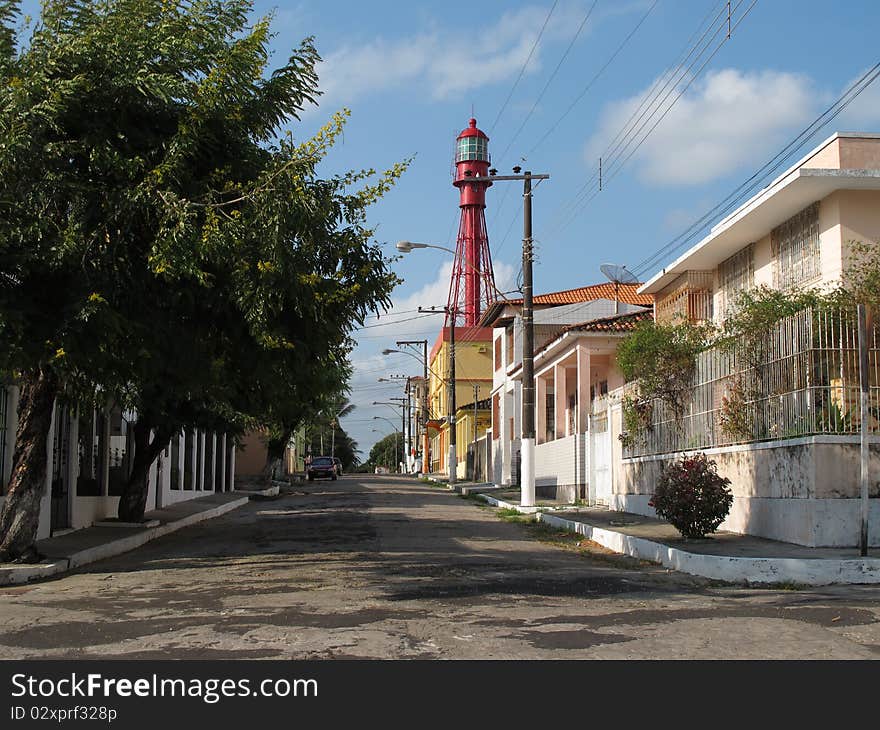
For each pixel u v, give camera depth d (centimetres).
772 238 1850
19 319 1062
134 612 930
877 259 1494
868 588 1113
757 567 1161
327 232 1234
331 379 2441
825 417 1324
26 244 1110
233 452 3853
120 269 1155
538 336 3622
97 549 1502
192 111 1166
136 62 1151
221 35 1221
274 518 2417
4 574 1180
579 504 2539
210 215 1105
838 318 1341
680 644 752
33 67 1122
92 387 1389
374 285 1262
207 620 873
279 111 1271
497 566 1331
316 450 10769
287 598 1011
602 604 967
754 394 1520
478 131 5922
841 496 1305
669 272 2245
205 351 1237
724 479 1486
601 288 4056
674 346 1869
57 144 1108
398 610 919
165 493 2691
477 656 708
